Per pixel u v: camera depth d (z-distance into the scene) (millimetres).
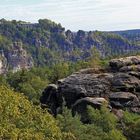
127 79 70125
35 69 179250
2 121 34312
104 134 51562
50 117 39531
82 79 71250
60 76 140000
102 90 68688
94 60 119875
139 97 68375
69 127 50219
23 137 32125
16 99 39156
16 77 156125
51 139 35250
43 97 75062
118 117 62781
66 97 70000
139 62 75188
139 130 56344
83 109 64875
